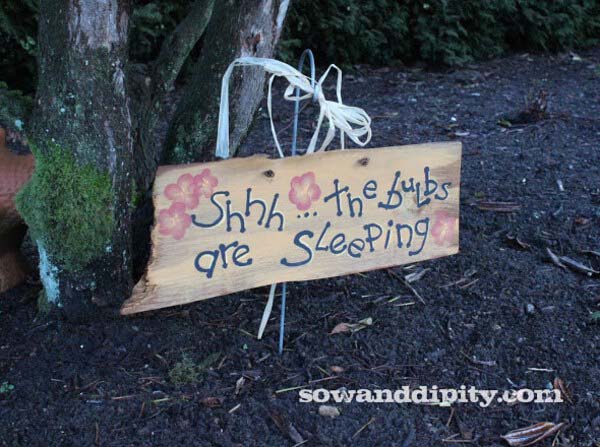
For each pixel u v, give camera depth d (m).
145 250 2.66
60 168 2.25
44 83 2.25
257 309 2.67
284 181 2.19
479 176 3.90
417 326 2.61
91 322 2.46
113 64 2.23
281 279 2.27
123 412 2.18
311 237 2.27
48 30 2.19
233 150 2.71
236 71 2.60
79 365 2.34
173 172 2.06
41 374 2.30
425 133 4.83
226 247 2.18
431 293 2.81
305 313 2.66
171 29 6.22
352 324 2.60
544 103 4.91
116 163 2.32
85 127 2.24
